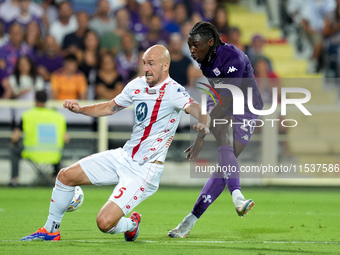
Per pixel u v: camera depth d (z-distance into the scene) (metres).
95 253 12.14
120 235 15.22
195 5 41.12
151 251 12.51
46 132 30.48
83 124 32.84
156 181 13.60
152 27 38.84
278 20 45.78
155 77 13.37
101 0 39.03
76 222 17.86
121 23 39.12
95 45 36.81
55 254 11.97
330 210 22.92
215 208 23.38
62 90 34.78
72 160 32.69
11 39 36.97
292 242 14.48
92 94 36.09
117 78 35.62
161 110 13.41
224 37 40.16
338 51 42.81
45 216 19.56
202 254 12.27
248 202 13.92
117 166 13.57
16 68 34.81
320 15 45.34
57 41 39.19
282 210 22.72
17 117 32.12
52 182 31.25
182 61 35.66
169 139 13.70
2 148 32.34
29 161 30.86
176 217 19.95
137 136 13.59
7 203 23.91
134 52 37.78
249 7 46.41
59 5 39.53
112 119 33.12
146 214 20.88
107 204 13.09
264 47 44.12
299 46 44.84
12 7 38.25
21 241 13.67
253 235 15.84
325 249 13.33
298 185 33.50
